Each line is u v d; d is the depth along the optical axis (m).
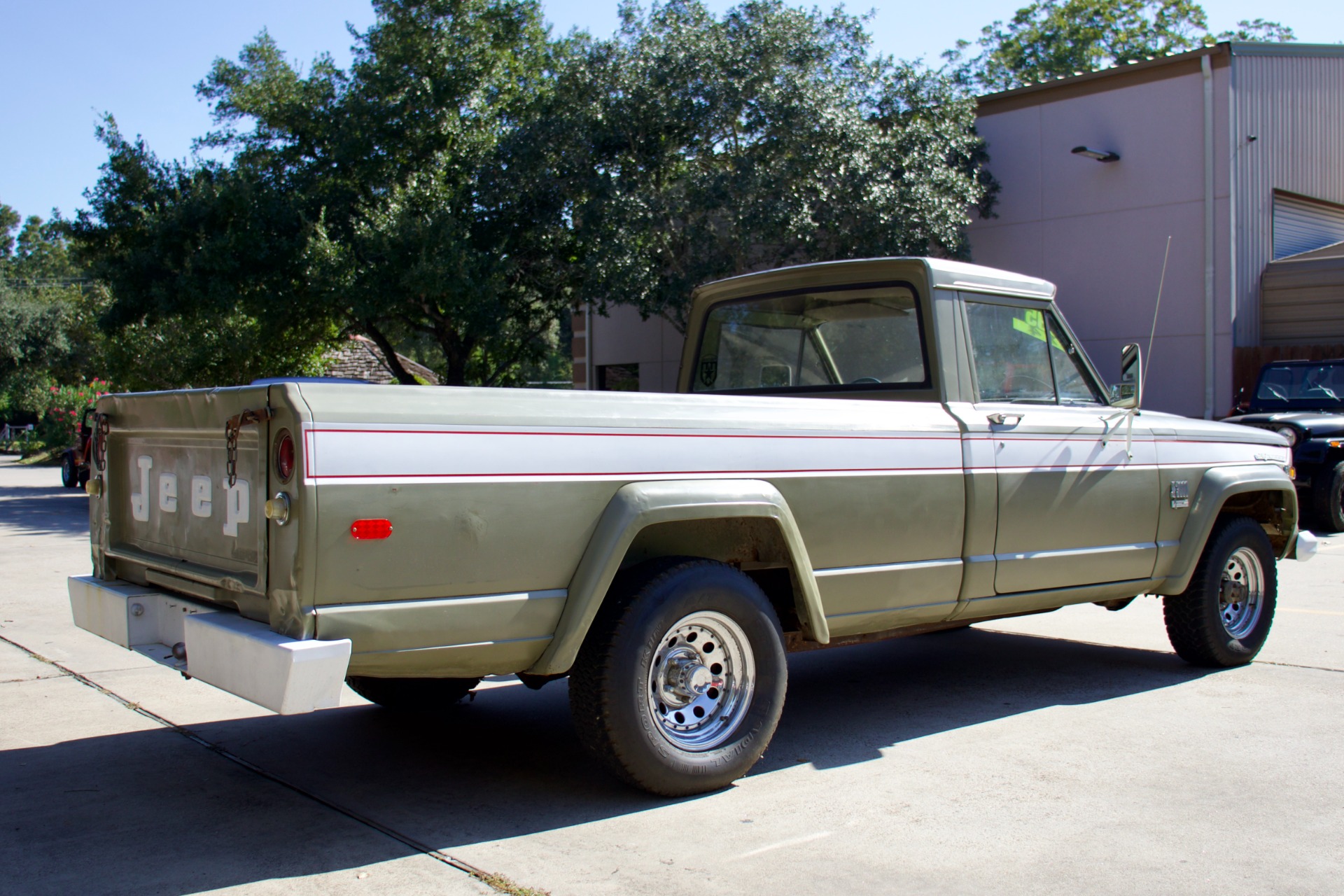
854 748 4.66
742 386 5.89
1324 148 18.75
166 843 3.56
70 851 3.49
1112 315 18.19
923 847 3.49
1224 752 4.52
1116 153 18.03
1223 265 16.95
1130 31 40.00
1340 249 18.09
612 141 18.20
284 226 19.38
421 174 19.64
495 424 3.48
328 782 4.22
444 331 21.72
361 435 3.21
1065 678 6.00
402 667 3.36
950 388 4.93
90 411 4.52
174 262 18.95
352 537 3.17
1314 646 6.67
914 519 4.57
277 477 3.22
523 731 5.01
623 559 3.94
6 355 47.28
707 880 3.22
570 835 3.61
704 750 3.98
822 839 3.56
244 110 22.31
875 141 16.97
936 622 4.91
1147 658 6.50
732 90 17.02
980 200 19.23
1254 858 3.38
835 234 17.28
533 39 22.84
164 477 4.05
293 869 3.33
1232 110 16.88
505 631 3.50
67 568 10.96
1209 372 17.08
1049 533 5.11
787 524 4.05
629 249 17.17
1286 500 6.48
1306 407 13.82
